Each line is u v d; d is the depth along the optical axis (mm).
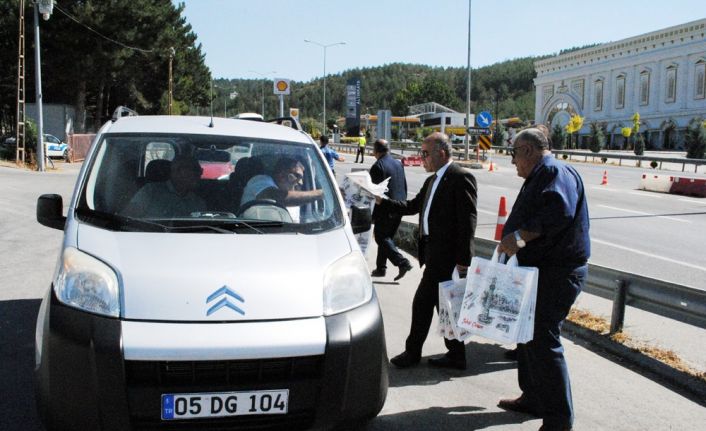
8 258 8359
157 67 47906
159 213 3705
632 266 9258
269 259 3324
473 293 3643
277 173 4180
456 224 4547
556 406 3582
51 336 2914
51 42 38750
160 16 42844
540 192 3520
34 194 16203
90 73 40719
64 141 43469
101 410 2787
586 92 88688
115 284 3016
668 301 4984
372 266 8617
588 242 3621
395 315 6164
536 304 3594
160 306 2943
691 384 4461
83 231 3438
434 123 107562
